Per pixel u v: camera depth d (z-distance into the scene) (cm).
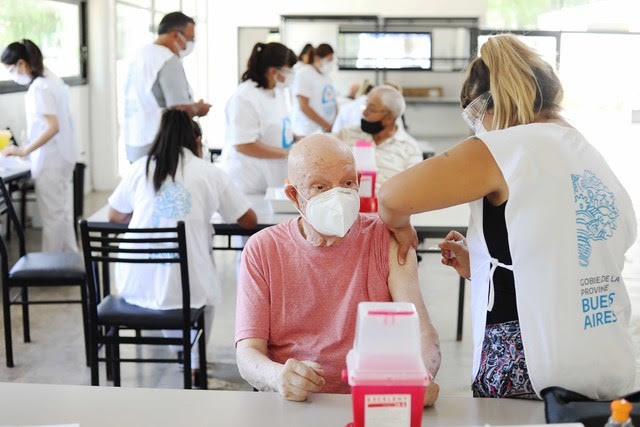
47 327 443
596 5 1168
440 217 369
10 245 621
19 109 672
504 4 1208
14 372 377
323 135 184
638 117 1302
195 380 364
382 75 1087
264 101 452
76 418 147
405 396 124
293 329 183
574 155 154
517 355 158
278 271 183
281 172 458
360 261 183
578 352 149
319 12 1172
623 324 154
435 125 1109
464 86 170
